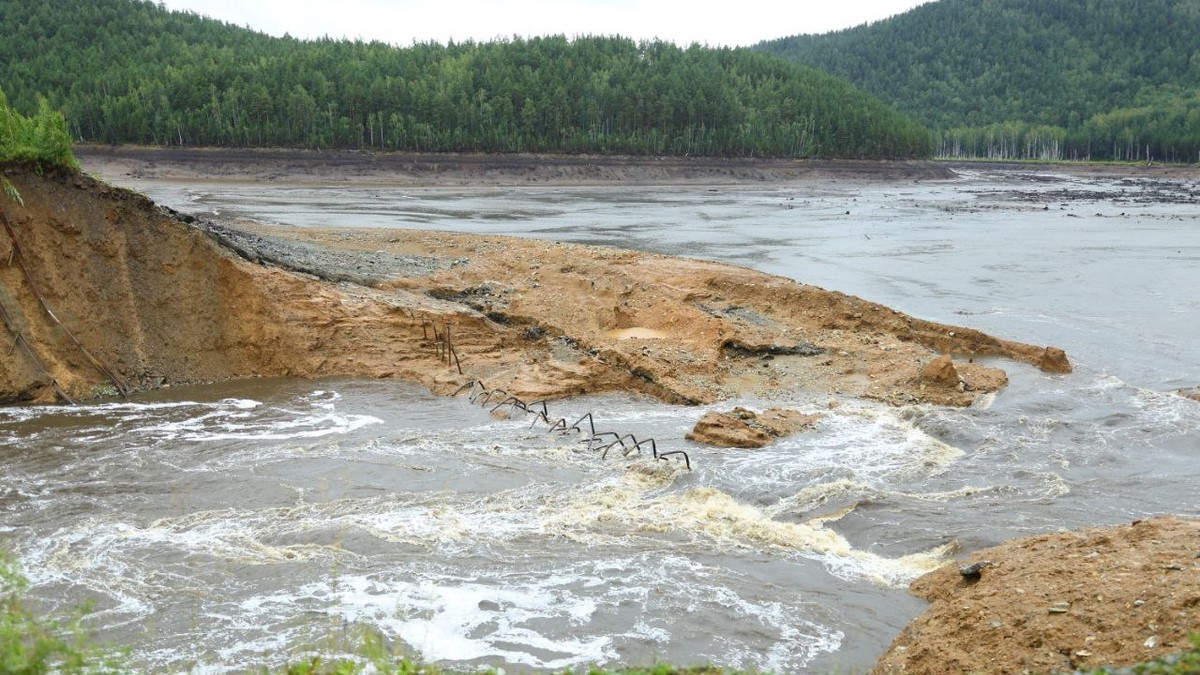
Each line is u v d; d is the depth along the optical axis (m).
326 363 28.89
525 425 24.27
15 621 11.57
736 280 36.62
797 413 24.75
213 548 16.56
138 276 28.08
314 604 14.55
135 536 17.05
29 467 20.53
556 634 13.78
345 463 21.09
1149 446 22.80
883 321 33.31
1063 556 13.78
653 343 29.95
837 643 13.68
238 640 13.38
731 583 15.52
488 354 30.03
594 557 16.45
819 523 18.12
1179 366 31.16
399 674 10.96
